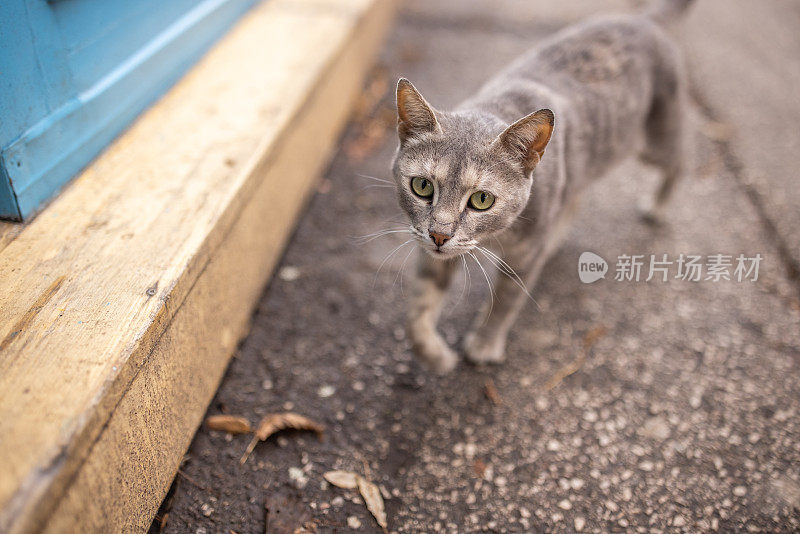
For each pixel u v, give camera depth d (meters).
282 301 0.80
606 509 0.65
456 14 1.49
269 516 0.63
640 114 0.79
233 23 0.95
